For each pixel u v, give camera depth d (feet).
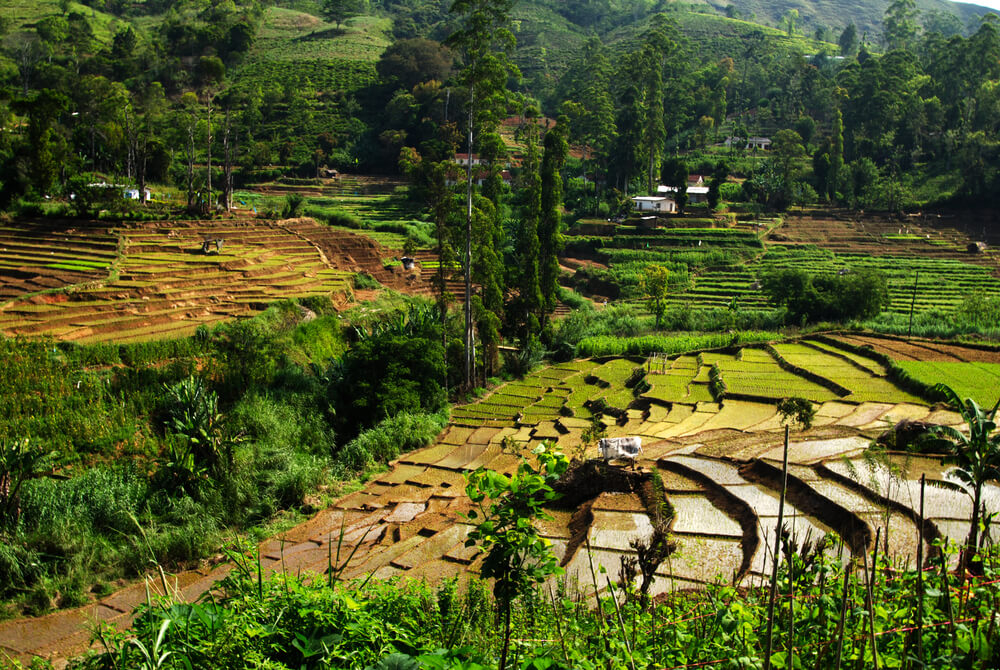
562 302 217.97
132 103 331.98
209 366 103.71
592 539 59.67
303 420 99.96
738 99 451.94
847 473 65.41
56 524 68.59
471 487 22.35
